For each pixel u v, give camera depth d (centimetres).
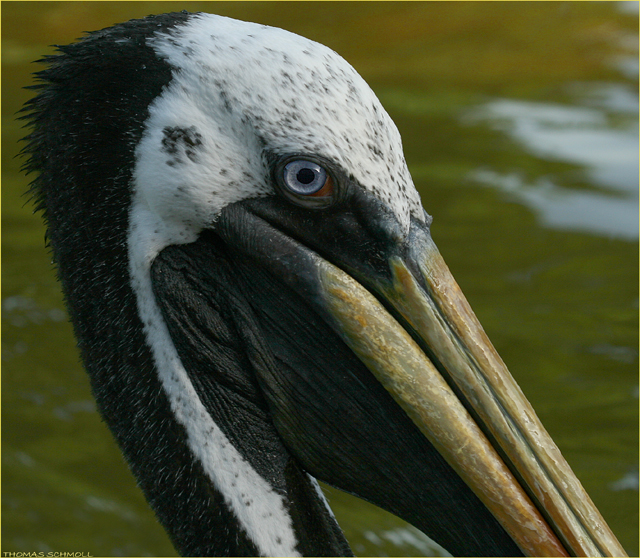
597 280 1560
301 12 2862
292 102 601
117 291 653
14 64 2531
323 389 651
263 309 652
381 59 2517
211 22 634
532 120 2094
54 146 643
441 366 626
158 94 611
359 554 1206
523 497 616
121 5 2977
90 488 1280
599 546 612
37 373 1473
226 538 673
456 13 2831
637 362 1391
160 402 670
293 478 687
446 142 2000
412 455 639
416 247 629
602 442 1255
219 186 616
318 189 612
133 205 630
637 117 2083
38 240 1772
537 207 1753
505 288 1541
